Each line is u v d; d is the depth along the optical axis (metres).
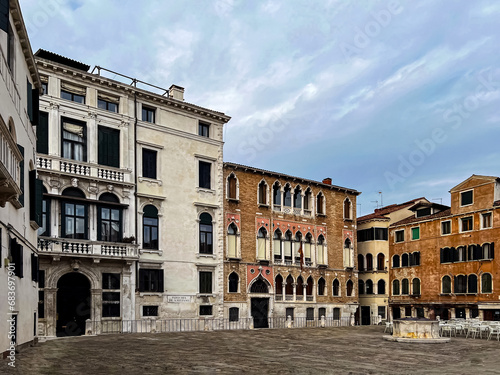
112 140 30.23
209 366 14.05
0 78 13.51
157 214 31.81
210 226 34.84
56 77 28.00
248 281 36.56
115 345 20.30
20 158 14.84
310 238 41.88
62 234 27.03
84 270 27.45
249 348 19.84
